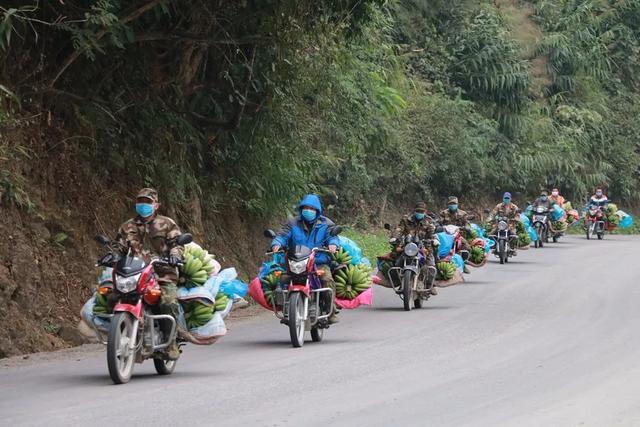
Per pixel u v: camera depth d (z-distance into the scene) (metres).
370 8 26.55
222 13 24.39
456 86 60.34
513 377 14.45
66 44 22.62
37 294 19.53
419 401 12.67
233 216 29.56
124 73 24.48
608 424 11.24
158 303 14.80
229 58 26.42
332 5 25.44
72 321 19.94
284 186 30.22
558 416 11.66
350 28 26.61
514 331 19.78
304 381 14.29
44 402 12.72
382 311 24.08
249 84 26.30
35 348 18.11
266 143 29.19
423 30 59.44
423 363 15.88
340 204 49.28
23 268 19.38
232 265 28.38
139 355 14.55
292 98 28.30
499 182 61.84
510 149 61.22
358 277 19.58
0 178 20.03
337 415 11.80
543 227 49.28
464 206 59.22
